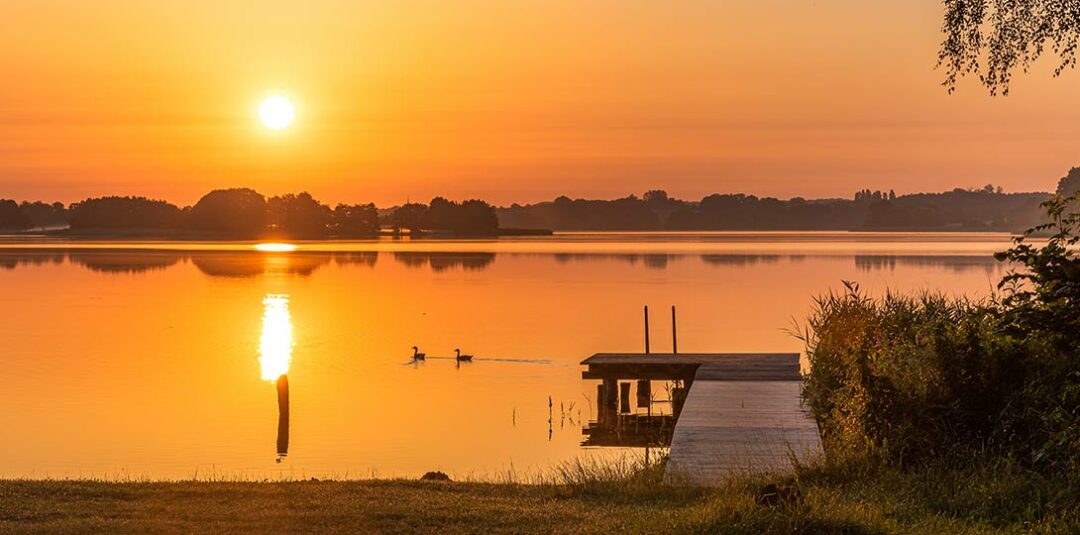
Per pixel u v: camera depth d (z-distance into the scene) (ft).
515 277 349.61
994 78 51.01
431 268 410.72
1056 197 45.52
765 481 40.42
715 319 207.31
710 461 47.85
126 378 136.56
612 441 92.17
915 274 335.88
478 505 40.60
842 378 60.54
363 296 274.57
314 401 118.62
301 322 210.38
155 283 326.44
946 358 46.55
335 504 40.81
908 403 45.57
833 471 42.65
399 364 150.30
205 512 39.32
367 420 106.11
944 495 38.24
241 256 533.14
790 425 56.70
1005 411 43.50
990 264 400.06
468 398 120.37
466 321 209.97
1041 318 45.11
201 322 210.38
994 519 36.01
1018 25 50.42
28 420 105.91
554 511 39.42
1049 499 36.83
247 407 114.52
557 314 223.51
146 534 35.88
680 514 36.17
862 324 66.18
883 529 33.91
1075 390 42.01
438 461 84.94
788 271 365.61
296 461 86.02
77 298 268.00
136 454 89.10
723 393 69.21
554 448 90.12
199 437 96.94
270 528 36.83
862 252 544.21
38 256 521.24
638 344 169.68
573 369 144.46
